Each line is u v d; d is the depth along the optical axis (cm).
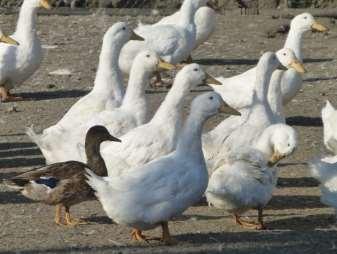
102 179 1144
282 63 1753
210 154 1395
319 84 2259
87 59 2502
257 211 1355
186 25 2294
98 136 1281
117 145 1357
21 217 1305
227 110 1220
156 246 1176
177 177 1161
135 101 1467
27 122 1894
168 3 3216
